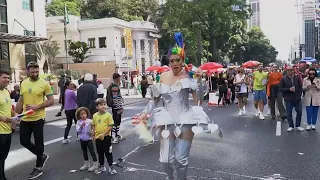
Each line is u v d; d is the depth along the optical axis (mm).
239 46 72562
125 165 6457
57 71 34000
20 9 28938
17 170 6402
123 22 46438
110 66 41281
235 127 10719
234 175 5691
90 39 45438
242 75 13828
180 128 4270
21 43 27125
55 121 13359
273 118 12367
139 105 19625
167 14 45656
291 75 9781
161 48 56156
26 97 6008
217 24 46062
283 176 5598
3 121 5309
